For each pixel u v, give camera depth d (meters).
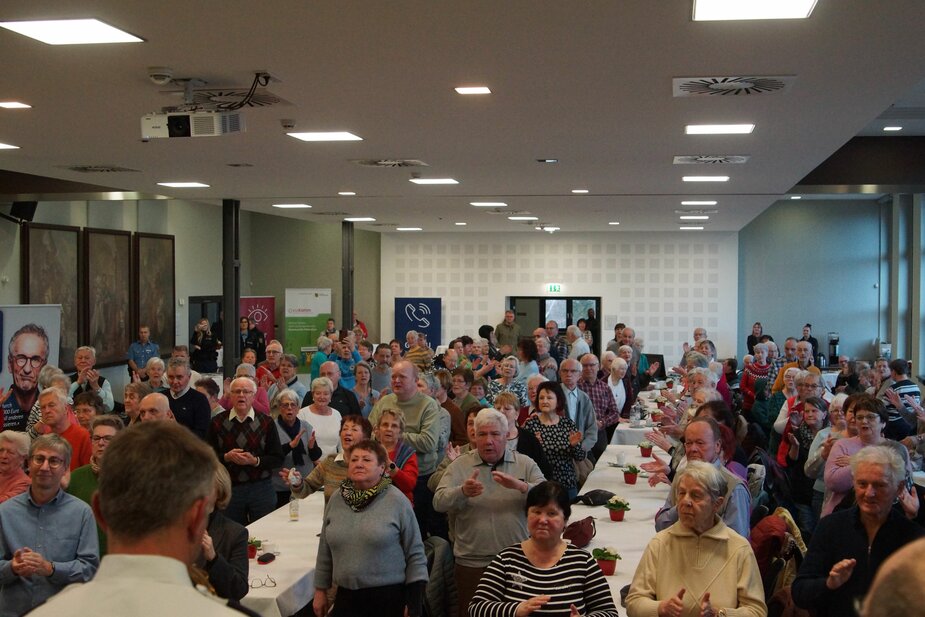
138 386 7.92
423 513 6.62
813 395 7.32
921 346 17.09
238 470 6.23
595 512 6.10
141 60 5.44
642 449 8.22
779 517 4.69
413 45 5.11
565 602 3.69
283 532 5.68
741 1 4.31
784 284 23.30
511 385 9.39
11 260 15.05
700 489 3.57
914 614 1.15
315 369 12.52
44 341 10.58
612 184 11.97
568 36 4.92
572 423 6.80
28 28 4.76
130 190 12.91
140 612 1.46
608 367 11.50
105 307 17.55
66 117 7.28
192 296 21.22
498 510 4.85
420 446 6.62
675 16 4.55
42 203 15.96
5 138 8.33
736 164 9.99
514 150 8.97
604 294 22.72
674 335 22.56
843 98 6.50
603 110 6.95
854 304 23.03
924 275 17.02
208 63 5.52
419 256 23.30
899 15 4.51
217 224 22.48
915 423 8.94
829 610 3.74
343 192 13.05
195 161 9.81
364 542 4.39
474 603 3.74
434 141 8.42
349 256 18.73
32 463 4.32
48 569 4.14
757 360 12.02
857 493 3.68
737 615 3.41
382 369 11.55
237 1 4.31
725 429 5.05
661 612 3.39
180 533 1.60
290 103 6.69
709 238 22.38
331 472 5.73
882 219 22.69
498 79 5.94
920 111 10.98
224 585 3.88
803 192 13.16
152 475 1.56
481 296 23.14
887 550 3.63
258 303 23.56
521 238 22.98
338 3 4.34
